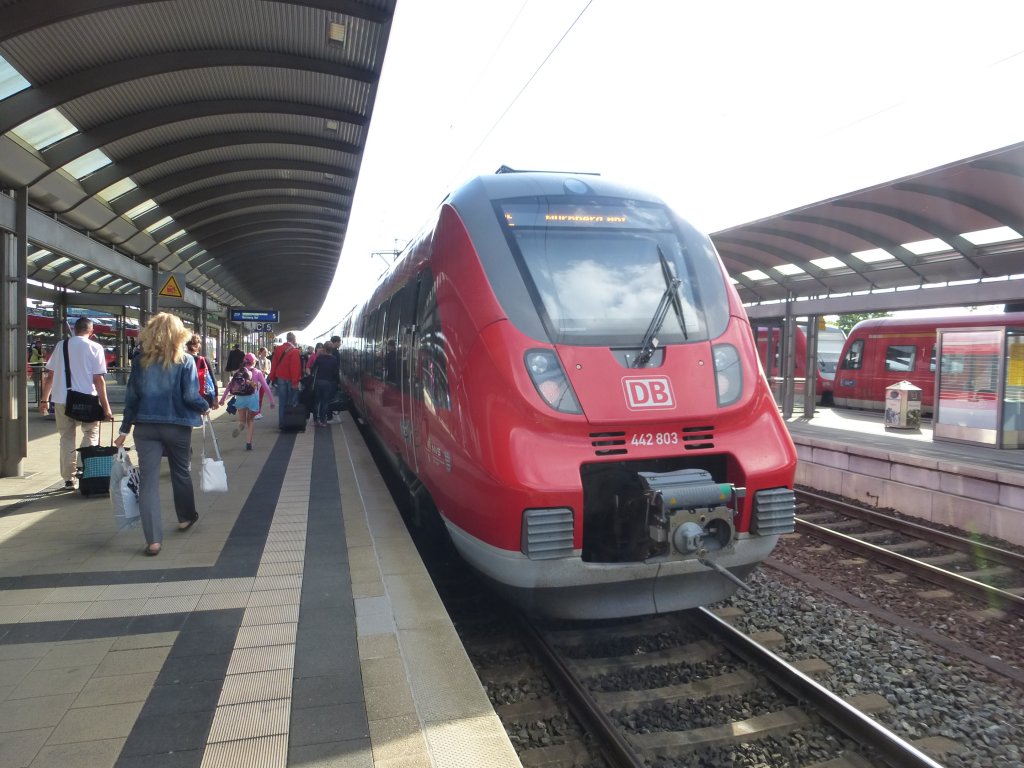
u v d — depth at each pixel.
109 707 3.19
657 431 4.50
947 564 7.44
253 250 20.39
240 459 10.06
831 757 3.74
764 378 4.97
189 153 9.87
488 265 4.85
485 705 3.24
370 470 9.14
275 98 8.98
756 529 4.59
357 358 14.66
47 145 8.19
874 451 10.14
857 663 4.86
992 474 8.30
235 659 3.66
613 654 4.84
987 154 8.23
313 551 5.49
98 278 16.17
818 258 14.16
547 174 5.64
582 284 4.88
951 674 4.85
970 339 11.49
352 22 7.16
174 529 6.14
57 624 4.09
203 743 2.92
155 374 5.40
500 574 4.39
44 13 5.83
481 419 4.43
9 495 7.40
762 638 5.16
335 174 11.81
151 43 7.20
